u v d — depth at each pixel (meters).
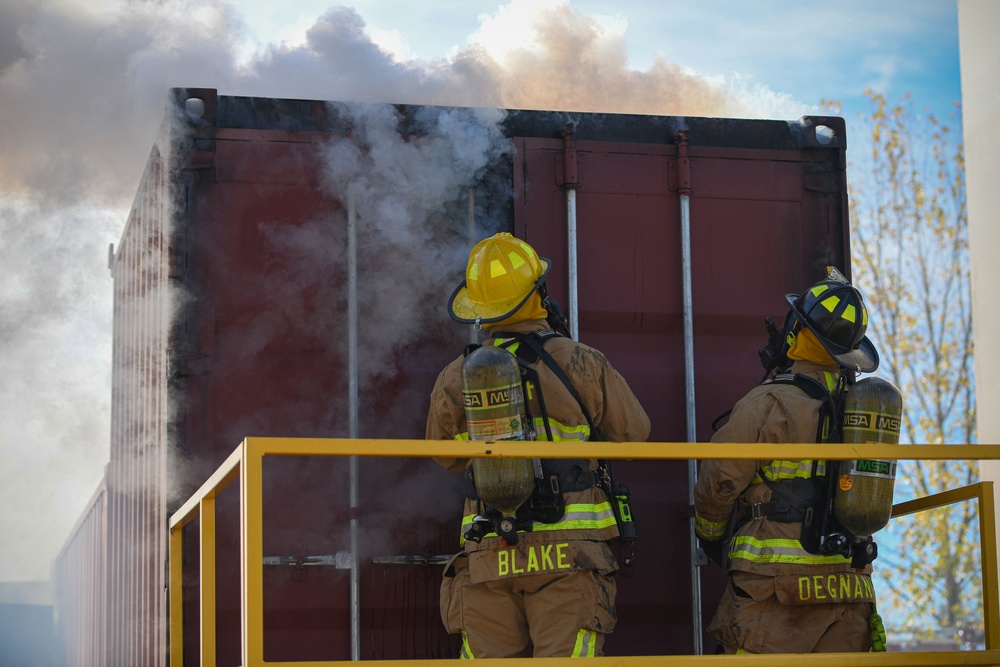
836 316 4.01
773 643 3.86
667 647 4.41
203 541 3.44
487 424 3.62
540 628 3.77
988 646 3.77
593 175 4.61
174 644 4.03
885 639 3.96
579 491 3.86
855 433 3.78
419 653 4.25
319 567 4.22
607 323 4.55
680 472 4.54
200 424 4.22
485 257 4.07
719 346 4.65
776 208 4.75
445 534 4.33
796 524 3.88
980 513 3.84
